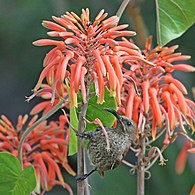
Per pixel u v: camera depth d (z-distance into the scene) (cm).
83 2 560
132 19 522
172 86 487
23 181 486
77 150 481
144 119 486
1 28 574
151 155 489
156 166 550
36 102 634
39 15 570
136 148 491
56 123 496
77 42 477
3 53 578
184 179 550
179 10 493
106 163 485
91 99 486
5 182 486
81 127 479
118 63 476
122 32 478
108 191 538
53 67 476
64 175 564
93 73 475
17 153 491
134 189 541
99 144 484
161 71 487
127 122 486
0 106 637
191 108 489
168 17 494
